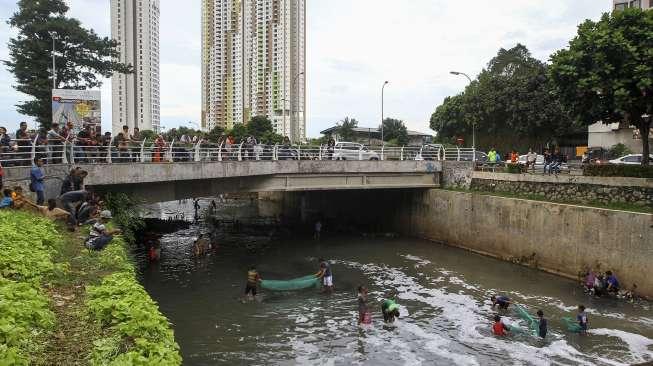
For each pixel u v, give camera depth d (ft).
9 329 19.81
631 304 67.97
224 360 50.42
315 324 61.31
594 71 76.48
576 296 72.13
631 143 148.87
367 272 86.84
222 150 96.17
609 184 82.33
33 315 22.81
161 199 80.43
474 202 104.01
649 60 71.72
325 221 146.92
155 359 20.34
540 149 168.66
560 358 51.26
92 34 123.65
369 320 61.57
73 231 46.11
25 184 55.42
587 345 54.44
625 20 76.13
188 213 168.55
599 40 74.64
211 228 132.46
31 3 115.44
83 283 31.55
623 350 53.06
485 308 67.31
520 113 154.30
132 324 23.85
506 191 104.47
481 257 99.45
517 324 60.80
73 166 61.77
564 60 80.94
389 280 81.71
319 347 54.19
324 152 110.63
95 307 26.04
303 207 159.74
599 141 157.58
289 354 52.21
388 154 125.59
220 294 73.05
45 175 56.18
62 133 68.44
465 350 53.52
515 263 93.35
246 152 96.58
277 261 94.89
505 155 176.55
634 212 72.13
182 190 85.10
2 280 25.79
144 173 71.97
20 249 32.60
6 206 44.98
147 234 102.37
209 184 89.97
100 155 72.08
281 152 104.58
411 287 77.66
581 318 57.77
